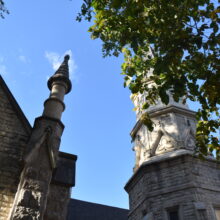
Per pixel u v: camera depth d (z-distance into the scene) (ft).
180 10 25.21
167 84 23.65
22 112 34.40
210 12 25.21
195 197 54.24
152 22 25.05
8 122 33.22
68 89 40.52
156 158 65.05
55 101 36.27
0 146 30.83
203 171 60.03
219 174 61.57
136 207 64.03
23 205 25.22
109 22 26.03
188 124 72.90
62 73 41.29
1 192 27.40
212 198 55.72
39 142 30.35
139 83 28.91
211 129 30.25
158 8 24.93
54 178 30.86
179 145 65.57
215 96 25.48
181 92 23.70
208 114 30.37
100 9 26.13
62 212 28.58
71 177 32.45
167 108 74.49
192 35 24.64
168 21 24.98
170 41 24.71
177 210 54.85
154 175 61.87
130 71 29.27
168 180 59.47
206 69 26.27
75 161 36.35
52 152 30.14
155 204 57.47
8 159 30.09
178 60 25.13
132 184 69.72
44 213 27.63
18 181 28.68
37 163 28.84
